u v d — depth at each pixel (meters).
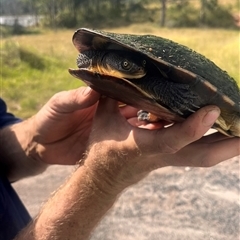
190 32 5.87
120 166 0.31
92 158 0.32
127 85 0.29
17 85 2.02
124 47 0.31
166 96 0.30
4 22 8.32
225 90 0.32
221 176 0.92
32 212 0.82
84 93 0.35
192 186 0.88
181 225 0.75
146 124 0.37
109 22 8.09
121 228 0.75
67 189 0.34
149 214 0.79
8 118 0.51
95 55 0.33
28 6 10.03
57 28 7.85
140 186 0.89
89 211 0.34
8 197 0.41
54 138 0.42
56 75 2.31
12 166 0.47
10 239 0.40
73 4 8.52
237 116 0.31
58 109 0.40
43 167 0.46
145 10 8.72
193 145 0.31
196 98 0.29
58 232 0.34
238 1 8.52
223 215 0.78
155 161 0.31
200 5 8.29
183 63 0.32
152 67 0.31
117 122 0.31
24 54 2.55
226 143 0.31
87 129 0.42
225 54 2.63
